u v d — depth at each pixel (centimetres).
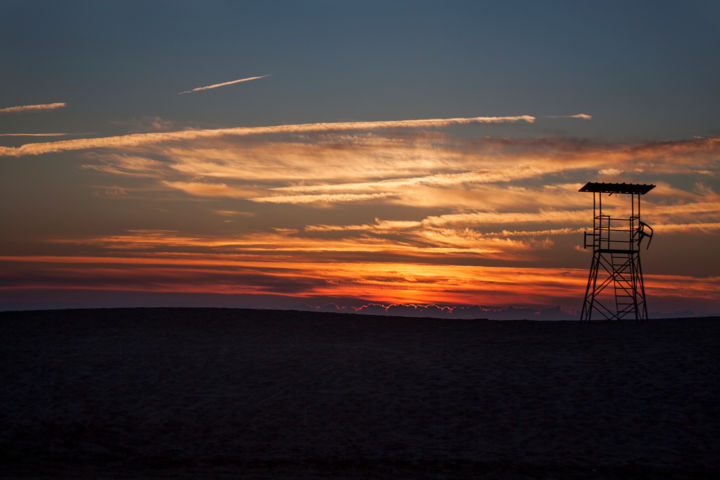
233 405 1928
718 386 1980
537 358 2359
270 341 2672
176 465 1506
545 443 1655
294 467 1499
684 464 1511
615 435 1691
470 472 1471
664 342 2495
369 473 1459
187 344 2589
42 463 1495
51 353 2408
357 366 2292
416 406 1917
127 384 2091
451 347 2573
